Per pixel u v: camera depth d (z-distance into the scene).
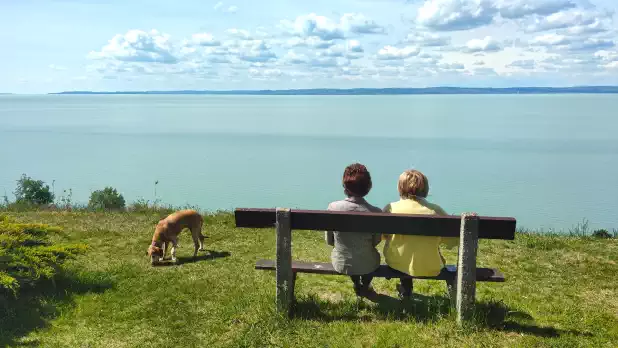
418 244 4.46
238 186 72.31
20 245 5.66
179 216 6.80
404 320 4.47
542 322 4.50
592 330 4.34
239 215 4.48
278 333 4.21
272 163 106.12
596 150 134.25
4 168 93.62
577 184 78.62
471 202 61.75
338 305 4.79
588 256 6.98
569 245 7.59
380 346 3.92
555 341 4.04
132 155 123.25
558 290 5.57
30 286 5.39
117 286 5.60
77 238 7.84
